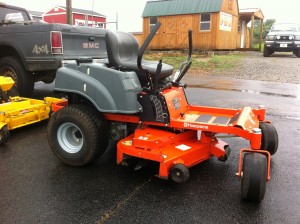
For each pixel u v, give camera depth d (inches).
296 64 540.1
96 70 152.3
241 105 288.2
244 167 123.3
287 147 187.5
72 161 158.9
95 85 150.9
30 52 258.4
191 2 732.0
